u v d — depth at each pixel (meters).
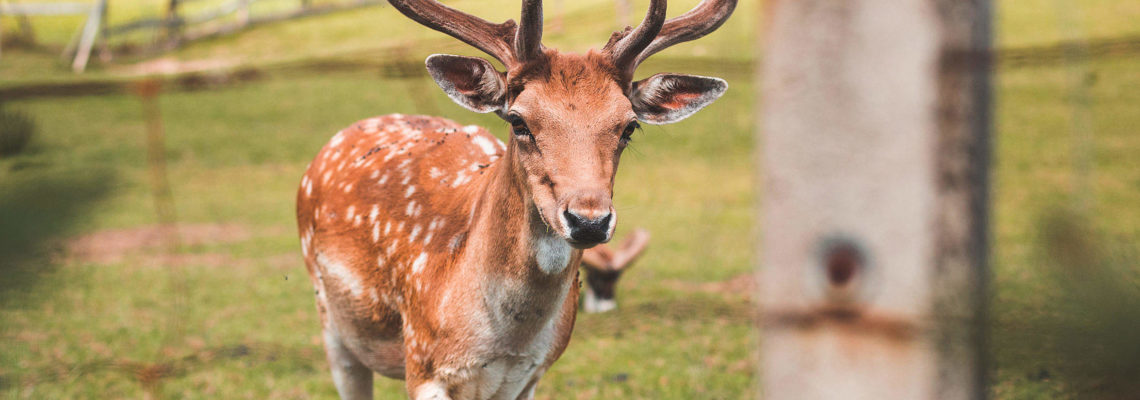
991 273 1.66
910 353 1.66
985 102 1.58
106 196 3.22
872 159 1.60
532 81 4.66
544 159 4.52
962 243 1.61
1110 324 2.12
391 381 9.18
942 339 1.64
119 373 9.27
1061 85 26.55
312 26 40.59
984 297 1.64
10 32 41.00
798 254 1.67
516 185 4.92
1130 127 19.28
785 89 1.63
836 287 1.66
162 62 35.88
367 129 7.12
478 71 4.80
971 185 1.59
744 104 27.16
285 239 16.98
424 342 5.51
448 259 5.45
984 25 1.57
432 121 7.39
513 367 5.38
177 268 14.41
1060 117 23.34
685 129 25.78
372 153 6.62
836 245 1.64
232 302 12.65
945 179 1.59
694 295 12.10
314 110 29.98
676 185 20.97
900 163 1.59
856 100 1.59
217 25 42.28
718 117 26.23
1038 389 5.66
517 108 4.59
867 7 1.57
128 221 17.94
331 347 6.67
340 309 6.31
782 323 1.72
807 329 1.70
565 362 9.65
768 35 1.64
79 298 12.52
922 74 1.56
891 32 1.57
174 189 21.61
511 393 5.52
